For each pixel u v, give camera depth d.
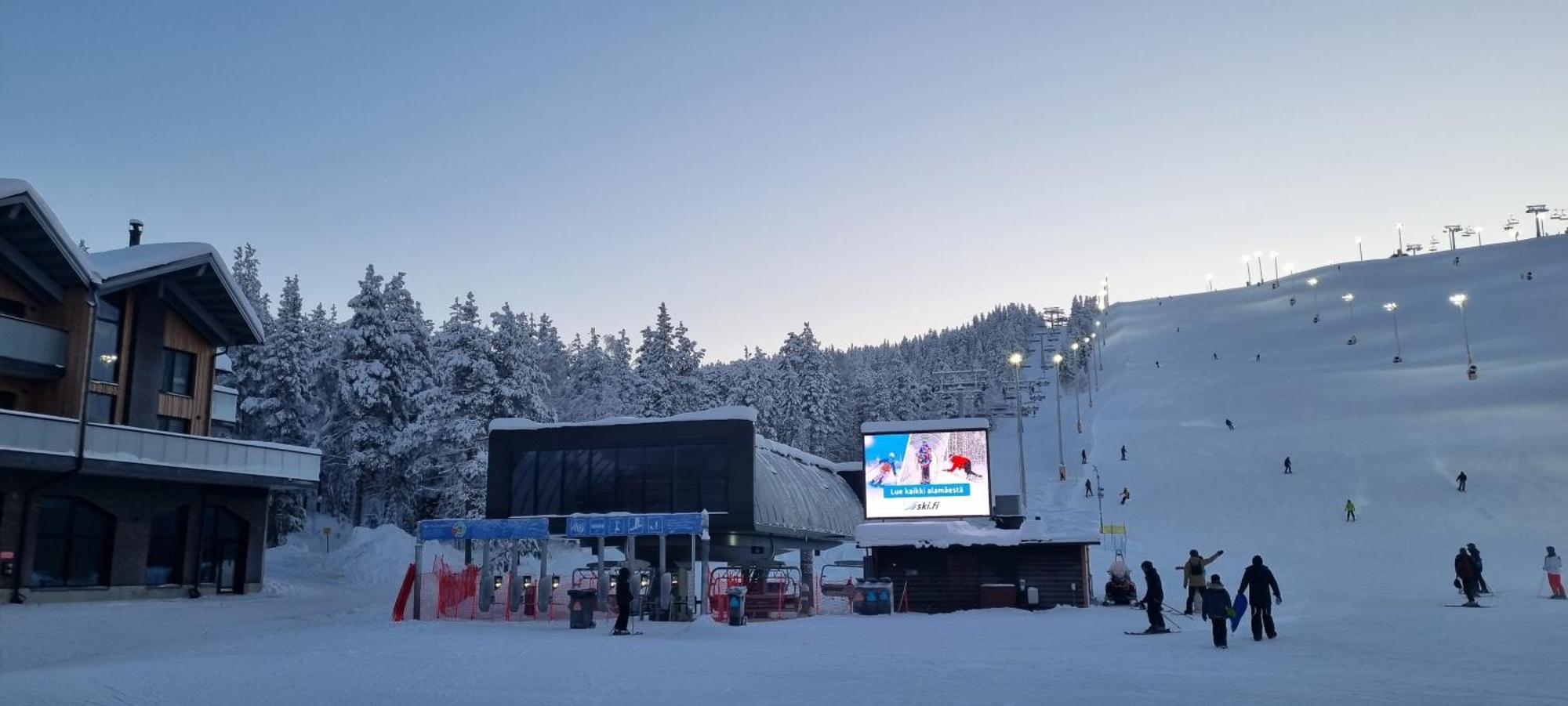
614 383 115.44
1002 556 37.22
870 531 37.94
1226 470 68.62
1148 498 64.56
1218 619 19.77
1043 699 13.39
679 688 14.92
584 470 38.12
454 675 16.48
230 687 15.05
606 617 30.97
